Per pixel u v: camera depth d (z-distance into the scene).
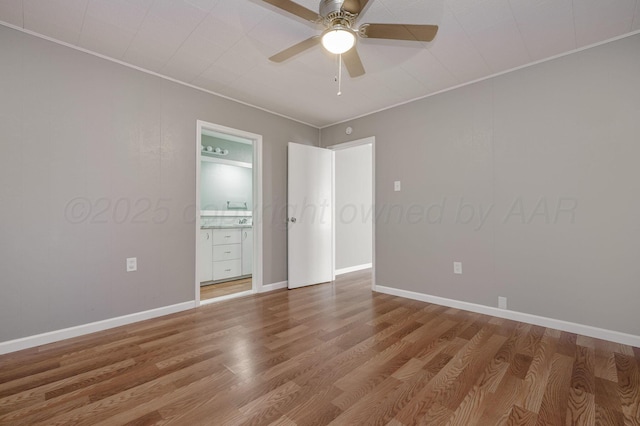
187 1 1.84
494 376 1.72
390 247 3.57
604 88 2.23
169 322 2.61
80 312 2.34
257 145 3.62
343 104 3.53
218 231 4.20
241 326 2.52
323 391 1.58
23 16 1.96
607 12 1.92
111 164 2.50
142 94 2.68
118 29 2.12
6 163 2.04
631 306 2.12
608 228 2.21
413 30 1.70
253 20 2.02
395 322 2.61
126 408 1.44
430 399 1.51
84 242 2.36
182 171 2.94
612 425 1.31
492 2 1.84
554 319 2.44
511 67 2.65
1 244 2.02
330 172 4.32
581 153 2.32
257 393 1.56
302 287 3.92
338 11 1.54
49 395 1.54
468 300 2.93
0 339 2.01
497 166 2.75
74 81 2.32
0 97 2.02
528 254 2.58
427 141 3.24
